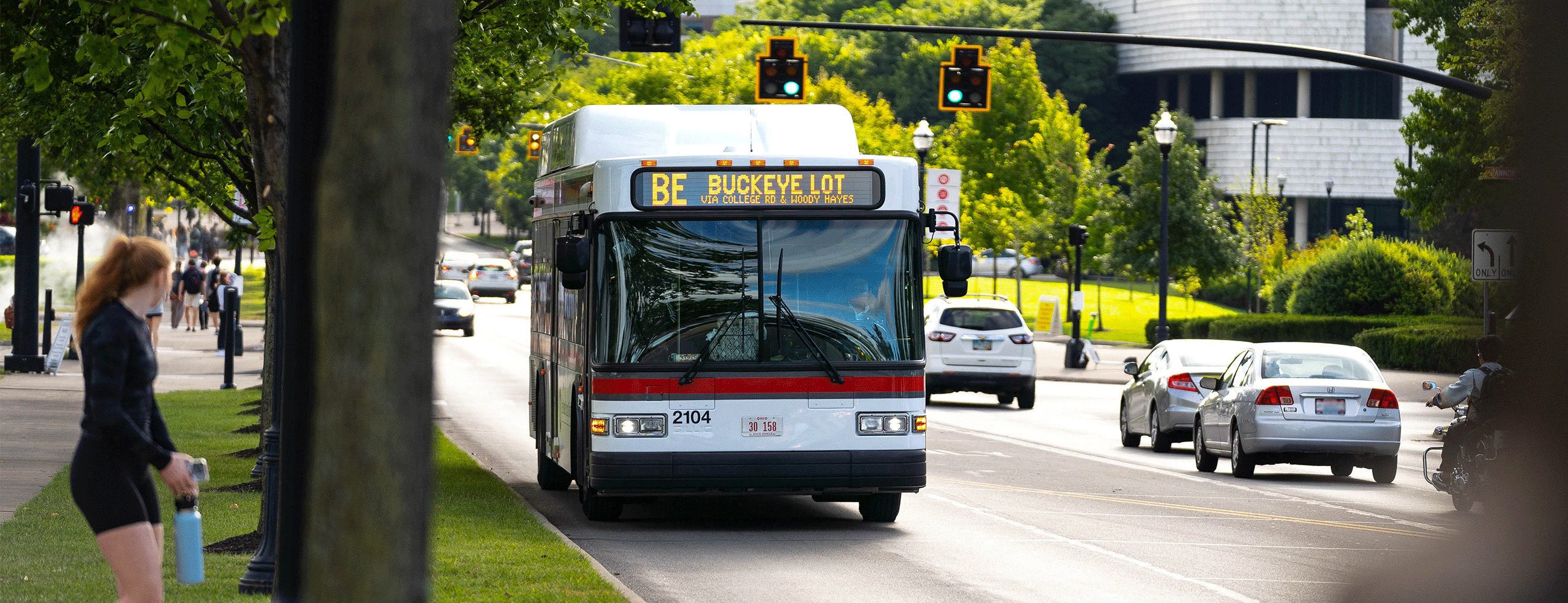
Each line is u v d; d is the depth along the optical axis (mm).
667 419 24797
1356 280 90438
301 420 14219
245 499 26062
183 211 155750
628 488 24672
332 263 7789
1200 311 126688
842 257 25312
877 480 25109
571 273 24250
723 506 29609
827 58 183125
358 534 7723
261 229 20141
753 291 25062
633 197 24984
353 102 7773
